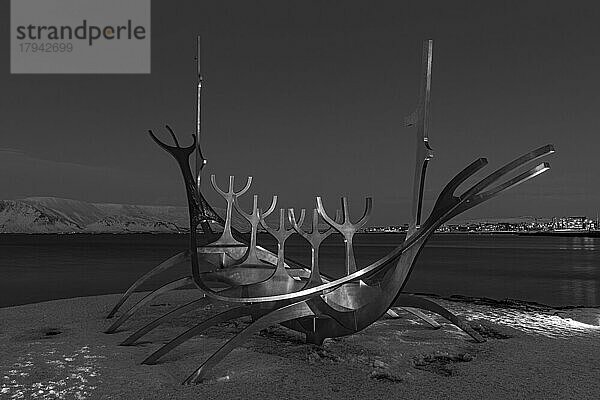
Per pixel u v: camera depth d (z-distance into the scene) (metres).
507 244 104.38
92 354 7.70
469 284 20.70
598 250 65.06
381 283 6.88
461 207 6.20
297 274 9.26
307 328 8.05
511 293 17.75
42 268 28.62
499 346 8.23
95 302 13.41
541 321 10.56
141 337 8.97
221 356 6.52
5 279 22.16
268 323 6.86
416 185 6.47
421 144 6.32
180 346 8.21
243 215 9.76
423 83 6.31
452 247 80.94
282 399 5.73
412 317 10.87
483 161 6.36
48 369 6.89
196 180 10.58
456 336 8.95
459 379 6.47
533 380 6.43
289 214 7.79
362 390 6.03
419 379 6.46
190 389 6.06
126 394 5.90
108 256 42.75
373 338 8.70
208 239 10.93
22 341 8.69
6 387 6.19
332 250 62.00
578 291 18.22
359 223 7.80
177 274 24.83
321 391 6.00
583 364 7.16
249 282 9.27
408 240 6.39
